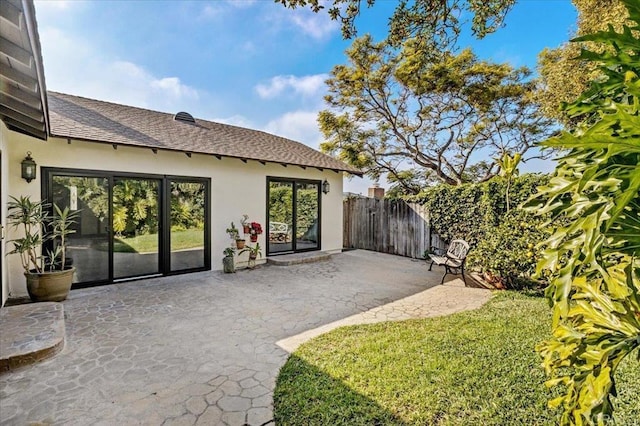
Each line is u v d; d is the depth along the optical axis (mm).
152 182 7621
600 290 1624
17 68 3146
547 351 1701
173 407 2844
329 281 7562
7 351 3533
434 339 4066
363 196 13234
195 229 8320
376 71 15938
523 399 2795
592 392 1242
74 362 3615
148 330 4547
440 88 15031
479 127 17344
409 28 5238
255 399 2955
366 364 3479
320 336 4281
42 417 2699
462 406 2730
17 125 5332
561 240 1407
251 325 4777
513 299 5844
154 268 7688
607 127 1104
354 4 4875
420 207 10750
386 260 10383
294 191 10547
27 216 5516
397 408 2732
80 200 6668
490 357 3555
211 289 6746
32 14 2230
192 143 8180
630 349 1282
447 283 7398
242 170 9133
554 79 10141
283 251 10328
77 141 6523
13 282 5934
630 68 1278
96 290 6535
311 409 2764
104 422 2648
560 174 1549
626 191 1051
